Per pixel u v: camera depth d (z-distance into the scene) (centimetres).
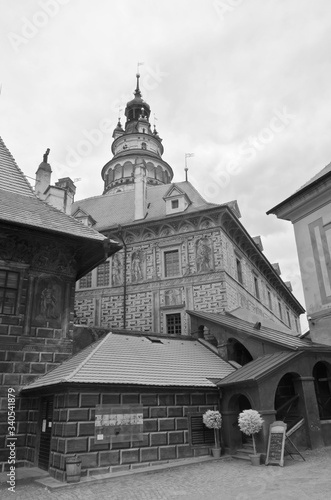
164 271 3044
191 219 3045
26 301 1797
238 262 3338
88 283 3231
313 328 2264
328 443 1778
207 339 2456
